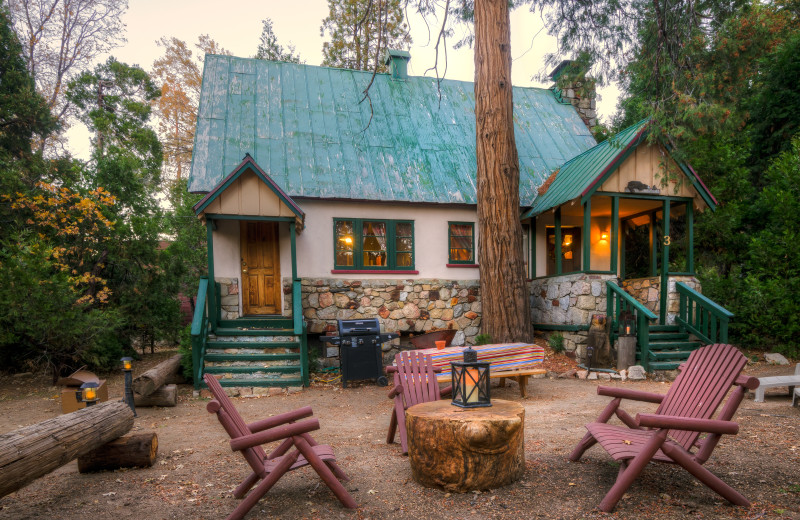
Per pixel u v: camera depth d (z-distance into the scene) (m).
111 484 3.96
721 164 12.30
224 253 10.34
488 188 10.23
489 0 10.19
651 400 3.90
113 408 4.39
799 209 10.54
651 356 9.17
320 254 10.77
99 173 12.60
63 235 11.16
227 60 13.22
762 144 14.49
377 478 3.92
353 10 21.00
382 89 13.89
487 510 3.17
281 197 9.18
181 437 5.54
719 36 9.55
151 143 17.92
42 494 3.74
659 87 10.05
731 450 4.26
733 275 11.33
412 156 12.17
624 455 3.11
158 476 4.14
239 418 3.54
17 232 10.55
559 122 14.77
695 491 3.38
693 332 9.80
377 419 6.30
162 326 13.09
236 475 4.15
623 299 9.83
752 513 2.99
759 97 14.34
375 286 10.95
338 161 11.46
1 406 7.58
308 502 3.45
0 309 8.56
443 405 4.04
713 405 3.34
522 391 7.46
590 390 7.86
